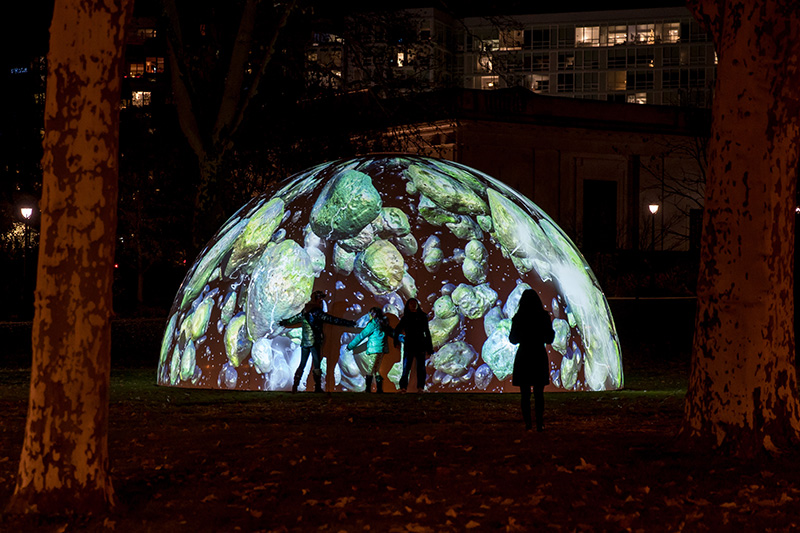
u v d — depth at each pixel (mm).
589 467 9289
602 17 118625
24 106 46812
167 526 7102
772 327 10141
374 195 18547
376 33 26969
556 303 18703
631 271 52312
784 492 8312
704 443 10203
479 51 27625
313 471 9227
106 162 7242
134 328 36344
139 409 14461
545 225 20078
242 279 18656
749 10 9859
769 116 9945
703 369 10312
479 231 18656
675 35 116875
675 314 35906
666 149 57062
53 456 7316
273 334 18031
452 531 7008
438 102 28109
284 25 23453
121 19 7215
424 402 15617
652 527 7129
